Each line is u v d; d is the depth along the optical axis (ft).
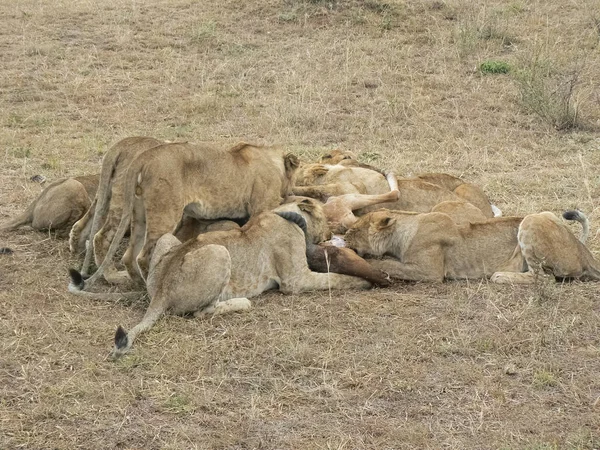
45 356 30.78
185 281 33.19
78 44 79.56
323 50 78.95
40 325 32.86
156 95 69.41
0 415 27.35
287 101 67.77
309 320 33.91
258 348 31.48
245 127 63.26
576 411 28.12
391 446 26.25
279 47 79.92
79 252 40.37
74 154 56.18
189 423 27.25
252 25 84.53
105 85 70.95
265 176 39.42
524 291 36.42
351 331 33.06
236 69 74.95
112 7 89.51
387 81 72.79
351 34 82.74
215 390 28.94
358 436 26.71
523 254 37.45
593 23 84.79
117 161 38.40
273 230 36.35
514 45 79.92
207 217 38.01
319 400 28.58
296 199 39.70
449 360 31.17
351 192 42.96
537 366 30.66
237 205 38.73
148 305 35.12
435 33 82.38
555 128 63.36
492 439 26.58
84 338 32.22
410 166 55.06
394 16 86.02
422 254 38.01
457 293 36.52
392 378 29.84
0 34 81.46
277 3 88.28
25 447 25.91
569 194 50.01
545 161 56.80
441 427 27.22
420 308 35.04
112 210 38.19
